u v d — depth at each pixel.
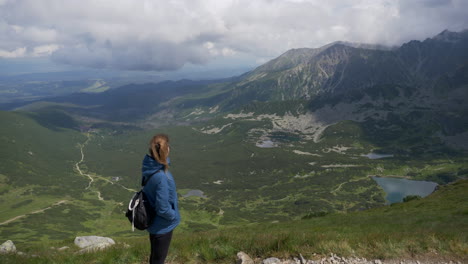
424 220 32.16
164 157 6.27
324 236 11.59
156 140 6.26
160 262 6.92
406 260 10.10
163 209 6.14
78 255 11.52
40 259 11.49
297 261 9.69
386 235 11.98
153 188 6.19
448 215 34.25
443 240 11.55
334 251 10.21
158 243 6.66
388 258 10.12
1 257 12.13
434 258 10.30
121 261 10.26
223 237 11.79
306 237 11.27
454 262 10.05
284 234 12.12
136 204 6.24
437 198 60.84
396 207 58.44
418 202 60.00
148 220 6.28
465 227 22.08
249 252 10.43
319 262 9.62
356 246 10.73
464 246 10.93
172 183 6.36
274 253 10.18
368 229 24.30
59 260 10.90
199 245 10.90
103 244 16.08
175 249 10.80
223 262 9.84
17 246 20.11
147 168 6.27
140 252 10.77
